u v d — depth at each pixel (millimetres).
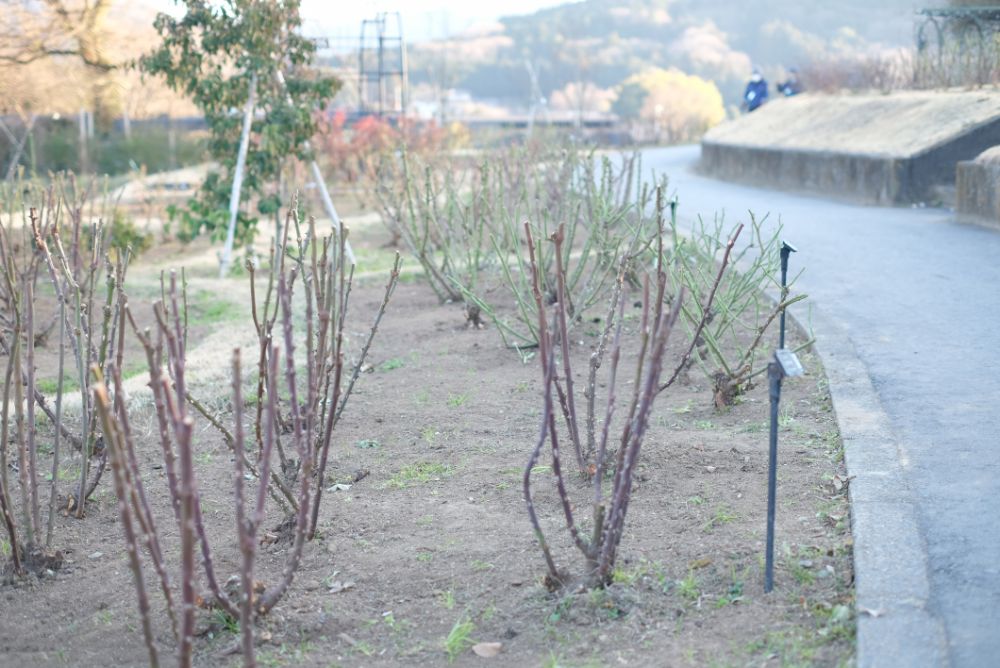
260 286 11648
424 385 7219
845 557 4156
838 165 18062
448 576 4367
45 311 9945
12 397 7305
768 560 3957
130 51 20875
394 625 4031
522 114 63469
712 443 5559
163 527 5078
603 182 10656
